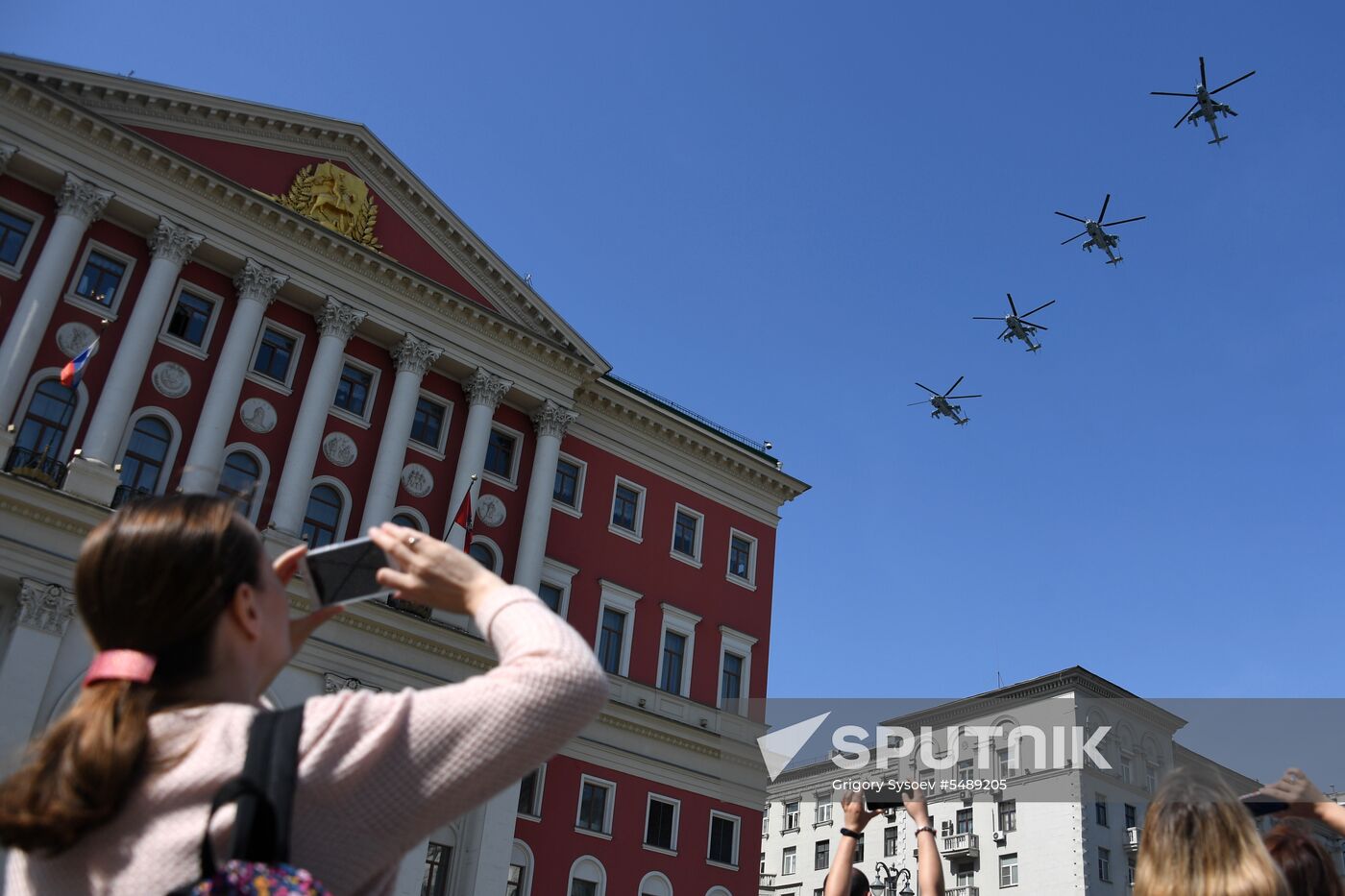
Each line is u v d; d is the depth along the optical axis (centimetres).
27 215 2705
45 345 2630
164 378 2797
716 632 3719
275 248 3017
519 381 3412
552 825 3091
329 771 174
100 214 2762
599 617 3447
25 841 164
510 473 3428
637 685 3438
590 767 3228
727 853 3447
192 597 189
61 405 2627
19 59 2662
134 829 169
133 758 170
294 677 2706
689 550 3800
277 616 210
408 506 3156
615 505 3662
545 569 3366
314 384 2992
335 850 173
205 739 176
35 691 2264
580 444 3622
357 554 224
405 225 3306
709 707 3572
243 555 200
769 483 4050
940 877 472
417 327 3234
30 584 2339
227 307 2964
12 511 2386
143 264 2850
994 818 4666
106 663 188
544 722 184
